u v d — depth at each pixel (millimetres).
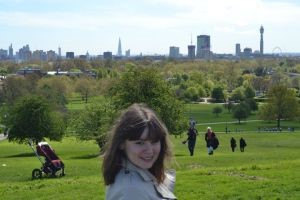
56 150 74125
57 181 24016
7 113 84125
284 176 21234
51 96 156625
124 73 67062
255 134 108125
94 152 68312
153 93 65062
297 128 135125
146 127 4559
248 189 18281
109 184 4566
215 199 16891
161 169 4766
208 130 43625
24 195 19812
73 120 74375
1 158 58281
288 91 139375
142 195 4414
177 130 65375
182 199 16969
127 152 4590
